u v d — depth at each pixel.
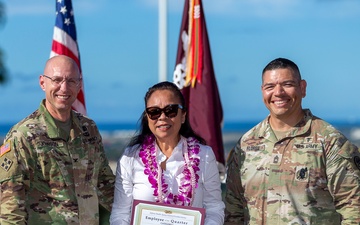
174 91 5.93
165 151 6.03
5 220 5.57
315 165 5.80
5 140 5.77
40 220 5.77
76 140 5.98
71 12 8.26
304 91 6.04
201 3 8.52
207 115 8.30
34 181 5.78
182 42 8.59
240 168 6.08
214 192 6.02
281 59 5.93
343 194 5.74
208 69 8.41
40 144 5.78
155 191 5.89
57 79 5.75
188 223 5.73
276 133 5.99
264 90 5.94
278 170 5.88
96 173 6.11
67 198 5.85
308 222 5.78
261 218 5.93
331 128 5.86
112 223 5.95
